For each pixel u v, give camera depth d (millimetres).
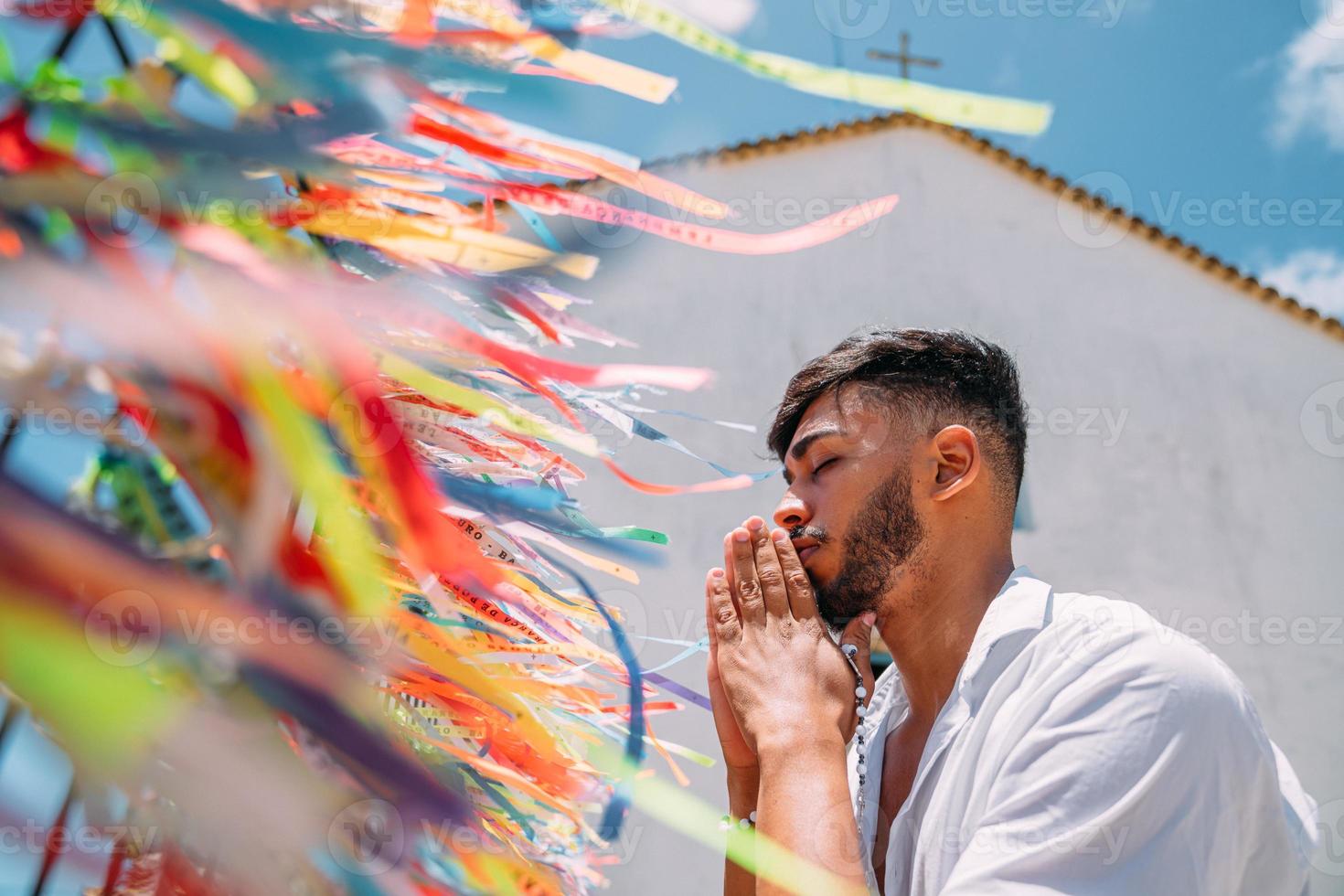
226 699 362
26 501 320
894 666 1265
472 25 530
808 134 6102
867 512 1130
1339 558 5777
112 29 445
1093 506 5785
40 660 311
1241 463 5930
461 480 740
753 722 1019
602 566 961
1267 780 913
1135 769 861
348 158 595
